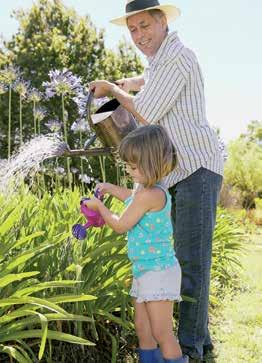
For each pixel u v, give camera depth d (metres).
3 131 14.80
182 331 3.50
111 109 3.65
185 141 3.41
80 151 3.46
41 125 13.45
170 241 3.01
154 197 2.92
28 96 5.06
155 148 2.89
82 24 17.23
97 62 16.92
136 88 4.02
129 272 3.44
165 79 3.32
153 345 3.11
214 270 6.03
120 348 3.49
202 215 3.40
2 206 3.39
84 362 3.24
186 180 3.41
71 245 3.36
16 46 17.28
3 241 3.05
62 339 2.69
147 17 3.43
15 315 2.68
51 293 3.23
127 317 3.74
